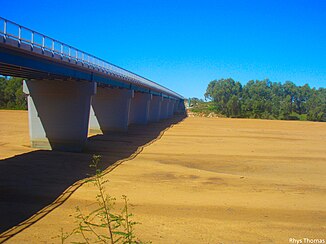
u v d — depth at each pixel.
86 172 21.44
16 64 20.61
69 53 26.08
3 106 94.69
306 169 26.05
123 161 25.81
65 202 15.33
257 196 17.48
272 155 32.12
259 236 12.29
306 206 16.08
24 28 19.77
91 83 30.27
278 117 119.19
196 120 82.56
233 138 44.94
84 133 30.16
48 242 11.07
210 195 17.34
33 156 26.17
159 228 12.65
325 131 61.09
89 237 11.45
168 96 91.06
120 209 14.54
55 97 30.55
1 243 10.97
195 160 28.31
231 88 142.12
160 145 36.09
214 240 11.78
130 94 45.97
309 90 143.88
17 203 15.02
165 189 18.19
